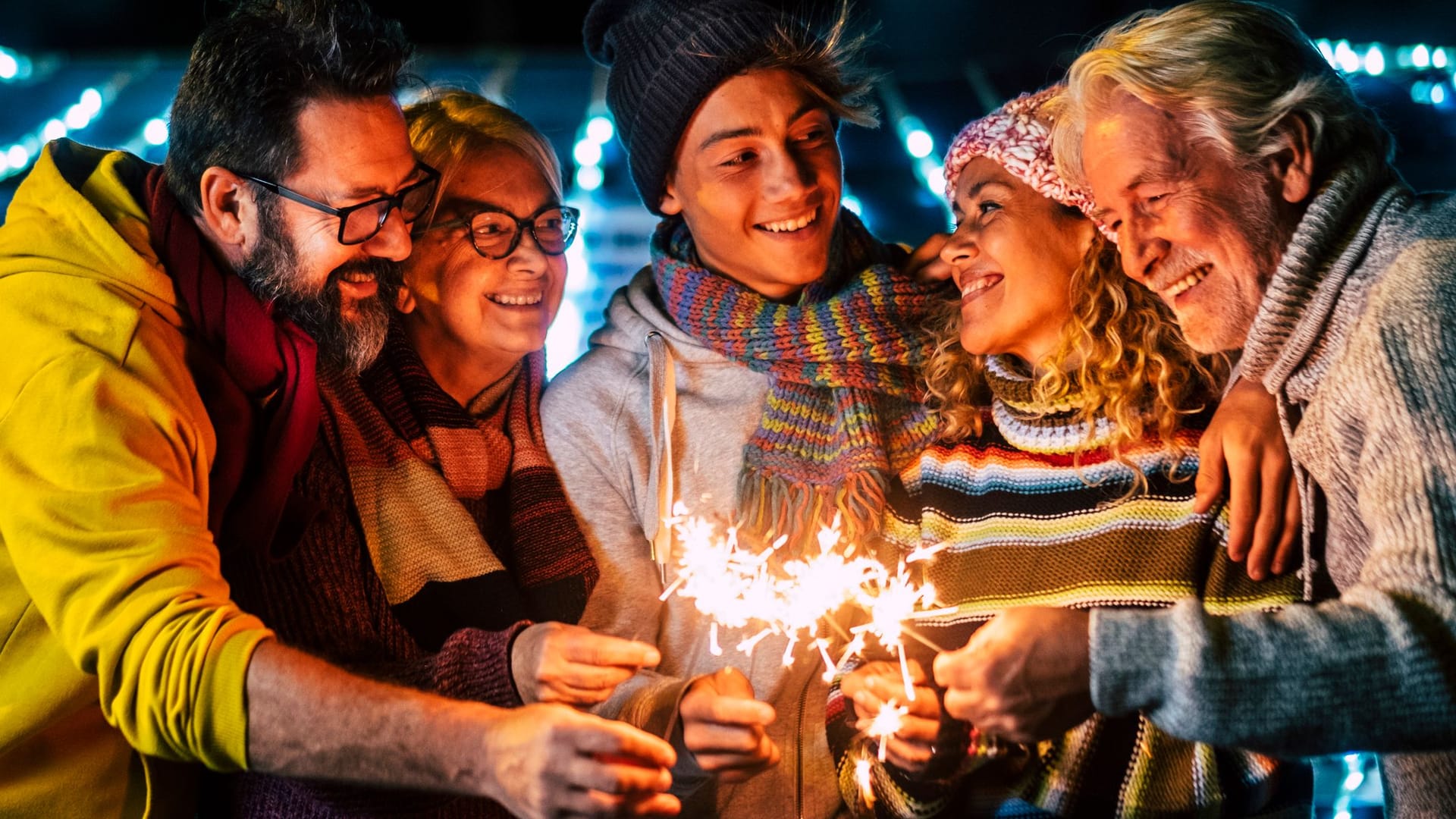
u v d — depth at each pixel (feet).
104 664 4.43
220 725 4.37
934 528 5.72
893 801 5.23
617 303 6.61
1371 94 15.25
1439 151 14.26
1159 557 5.20
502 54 18.56
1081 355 5.48
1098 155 4.95
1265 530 4.93
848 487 5.83
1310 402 4.71
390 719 4.33
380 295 5.83
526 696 4.83
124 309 4.88
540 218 6.15
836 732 5.70
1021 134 5.47
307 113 5.09
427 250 6.05
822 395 6.10
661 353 6.20
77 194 5.18
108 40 18.37
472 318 6.08
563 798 4.18
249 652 4.40
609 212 13.92
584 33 6.66
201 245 5.23
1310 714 3.83
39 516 4.55
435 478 5.80
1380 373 4.19
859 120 6.30
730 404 6.18
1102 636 4.00
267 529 5.26
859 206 14.12
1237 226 4.77
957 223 5.88
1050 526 5.42
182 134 5.25
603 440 6.16
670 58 5.96
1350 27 16.42
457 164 6.02
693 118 6.02
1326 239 4.60
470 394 6.43
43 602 4.57
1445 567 3.86
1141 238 4.91
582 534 6.07
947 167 5.82
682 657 6.02
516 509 6.06
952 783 5.14
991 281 5.61
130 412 4.71
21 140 14.69
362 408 5.79
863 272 6.21
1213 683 3.85
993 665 4.14
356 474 5.63
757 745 4.89
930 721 5.00
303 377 5.29
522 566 5.95
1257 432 4.96
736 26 5.89
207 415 5.08
